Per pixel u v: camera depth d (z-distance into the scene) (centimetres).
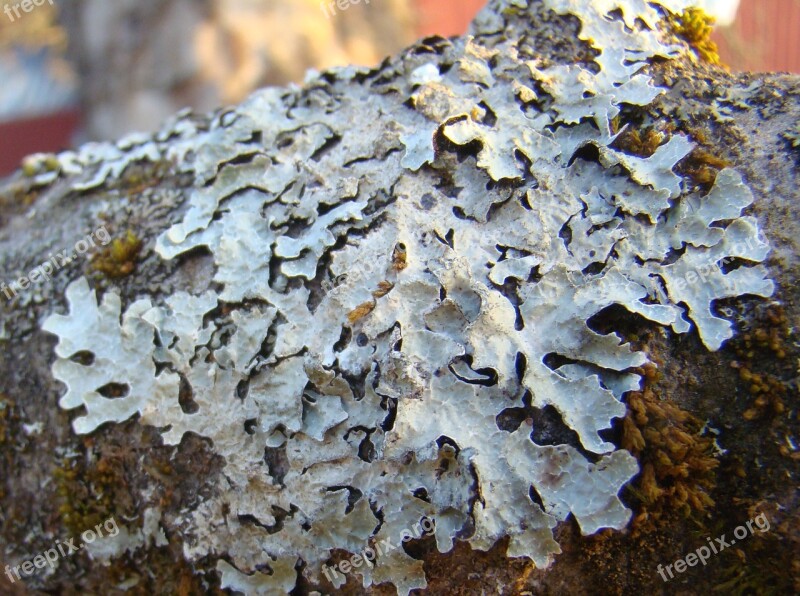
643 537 7
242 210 9
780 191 8
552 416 7
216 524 8
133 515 9
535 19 10
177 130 10
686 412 7
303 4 29
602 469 7
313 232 9
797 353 7
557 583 8
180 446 8
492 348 8
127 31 28
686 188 8
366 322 8
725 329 7
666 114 9
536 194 8
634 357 7
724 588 7
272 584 8
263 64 28
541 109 9
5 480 9
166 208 9
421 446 7
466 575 8
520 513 7
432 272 8
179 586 8
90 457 9
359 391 8
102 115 30
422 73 9
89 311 9
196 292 9
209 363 8
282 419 8
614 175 8
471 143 8
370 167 9
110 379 9
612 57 9
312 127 9
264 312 8
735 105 9
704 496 7
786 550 7
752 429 7
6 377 9
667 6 10
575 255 8
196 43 27
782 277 7
